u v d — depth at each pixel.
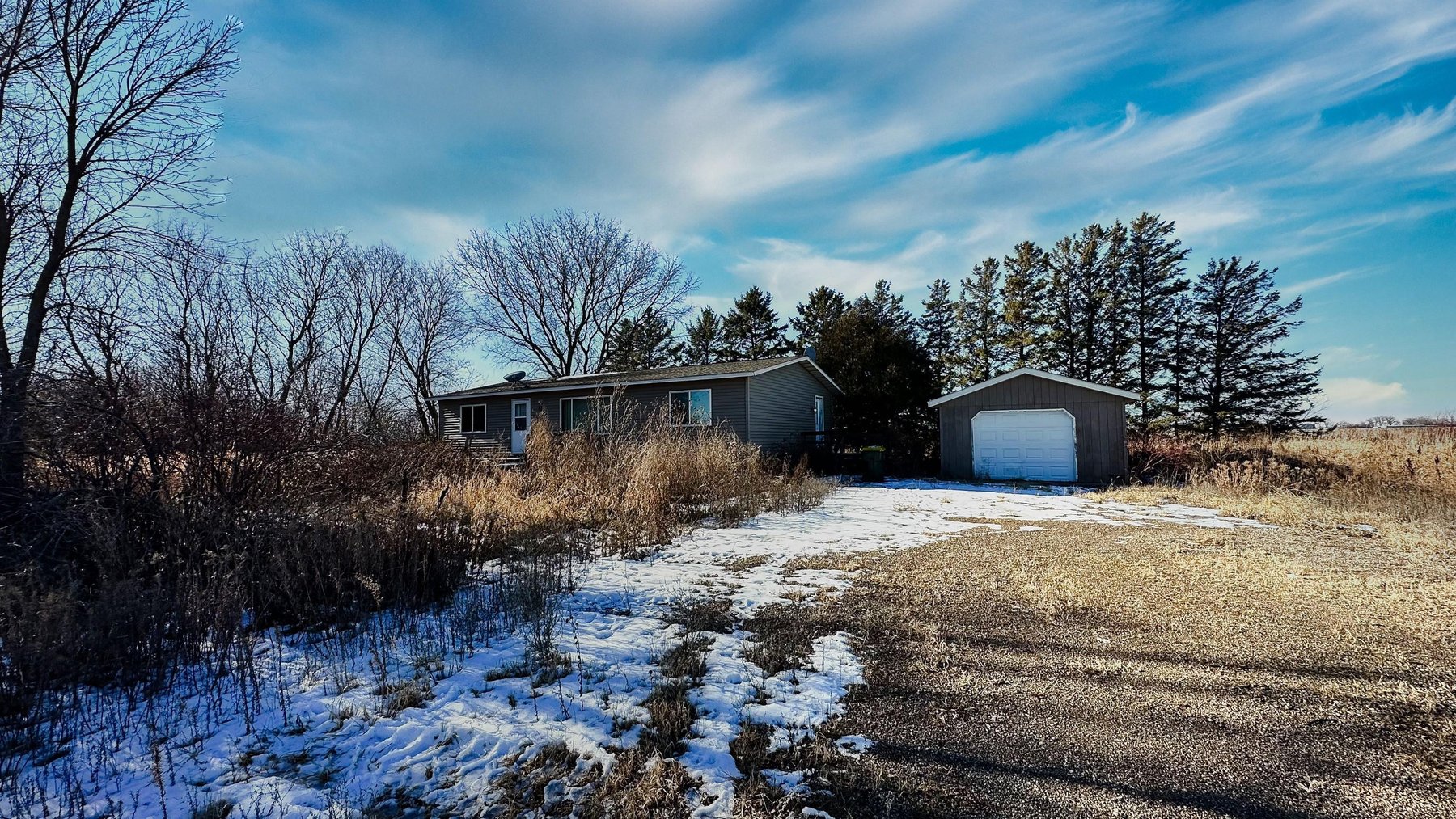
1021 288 29.17
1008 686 3.13
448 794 2.31
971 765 2.40
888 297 34.50
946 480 15.91
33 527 4.49
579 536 7.23
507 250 30.08
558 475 10.52
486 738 2.69
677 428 12.67
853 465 16.84
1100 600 4.54
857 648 3.73
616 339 32.94
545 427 12.20
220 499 4.94
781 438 18.97
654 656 3.64
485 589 5.18
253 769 2.50
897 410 23.25
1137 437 18.06
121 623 3.50
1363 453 12.93
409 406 26.53
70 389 4.80
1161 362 26.89
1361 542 6.56
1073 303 28.00
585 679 3.31
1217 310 26.48
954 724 2.75
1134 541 6.82
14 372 4.80
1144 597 4.59
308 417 6.12
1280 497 9.97
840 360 24.06
